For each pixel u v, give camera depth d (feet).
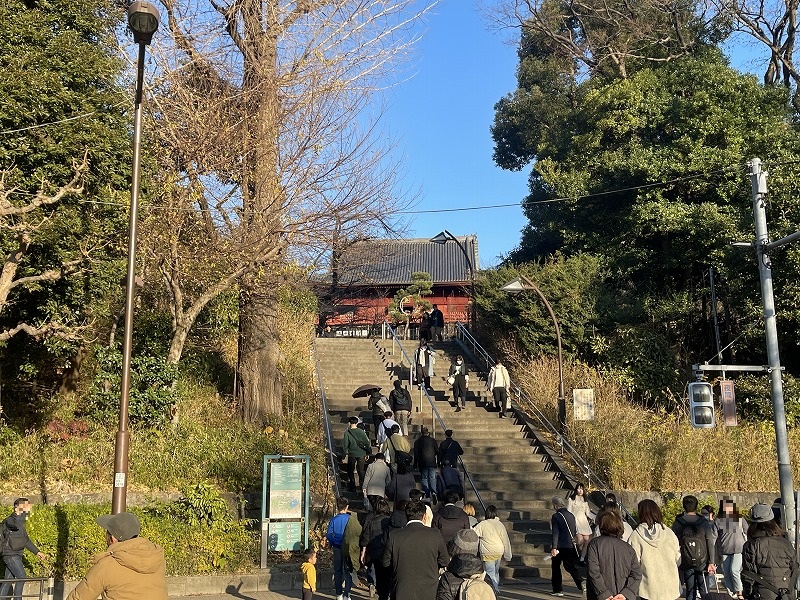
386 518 33.50
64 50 48.08
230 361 70.44
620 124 86.99
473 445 63.77
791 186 69.77
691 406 43.14
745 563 26.05
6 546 35.12
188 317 56.85
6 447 49.47
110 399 54.60
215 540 42.34
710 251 80.89
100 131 48.78
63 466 49.01
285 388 69.31
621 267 87.25
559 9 116.37
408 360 77.97
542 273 81.25
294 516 44.29
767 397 69.41
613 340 78.02
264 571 42.37
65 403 56.90
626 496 56.24
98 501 45.93
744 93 82.38
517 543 49.60
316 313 95.40
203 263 55.52
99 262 49.49
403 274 139.33
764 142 79.66
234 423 60.49
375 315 121.70
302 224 57.57
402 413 60.70
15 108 44.62
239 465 51.83
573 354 78.23
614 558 22.49
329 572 43.21
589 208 89.71
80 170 43.39
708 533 33.94
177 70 55.83
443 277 139.64
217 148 55.72
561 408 65.36
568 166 95.40
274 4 58.70
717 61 87.81
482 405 73.26
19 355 56.49
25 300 51.47
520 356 80.79
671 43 100.63
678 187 84.02
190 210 56.13
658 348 76.69
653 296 84.17
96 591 16.89
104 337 60.59
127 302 34.27
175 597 39.50
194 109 56.44
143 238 52.90
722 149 80.33
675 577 25.08
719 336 80.33
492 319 85.46
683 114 82.43
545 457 61.72
